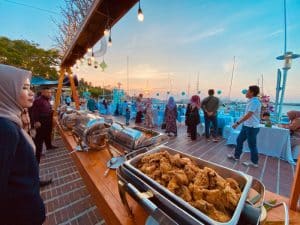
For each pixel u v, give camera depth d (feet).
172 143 17.65
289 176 10.37
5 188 2.64
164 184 2.86
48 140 14.46
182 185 2.73
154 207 2.33
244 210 2.20
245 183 2.79
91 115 8.91
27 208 2.96
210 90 18.69
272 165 12.09
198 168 3.24
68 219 6.31
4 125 2.61
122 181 3.25
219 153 14.44
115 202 3.71
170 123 20.88
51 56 42.39
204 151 15.01
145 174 3.10
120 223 3.07
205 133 19.58
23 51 40.06
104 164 5.80
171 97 20.75
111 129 6.22
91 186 4.81
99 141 7.04
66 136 9.81
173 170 3.07
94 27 8.32
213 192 2.43
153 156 3.72
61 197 7.66
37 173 3.26
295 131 14.42
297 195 3.92
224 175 3.18
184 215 2.10
